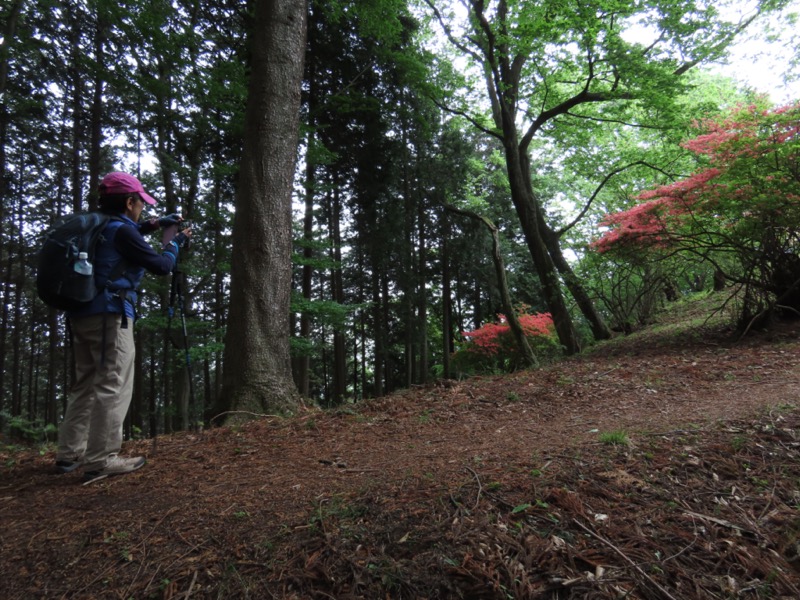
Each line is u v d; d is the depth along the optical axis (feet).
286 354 16.28
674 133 32.27
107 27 34.55
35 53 32.81
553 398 14.66
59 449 9.72
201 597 5.38
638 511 6.65
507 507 6.77
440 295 79.46
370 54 42.06
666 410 11.92
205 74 28.25
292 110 17.21
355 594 5.31
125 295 9.34
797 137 20.40
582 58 29.76
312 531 6.43
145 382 78.48
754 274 23.86
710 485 7.31
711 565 5.60
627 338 31.99
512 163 34.19
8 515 7.52
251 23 34.55
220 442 11.91
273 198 16.42
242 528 6.67
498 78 32.09
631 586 5.28
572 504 6.73
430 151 60.23
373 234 53.93
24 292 64.90
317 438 11.82
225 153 38.55
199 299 60.95
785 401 11.27
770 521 6.37
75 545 6.45
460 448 9.96
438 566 5.63
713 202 22.30
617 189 44.27
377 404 15.38
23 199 55.21
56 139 46.44
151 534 6.66
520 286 69.97
